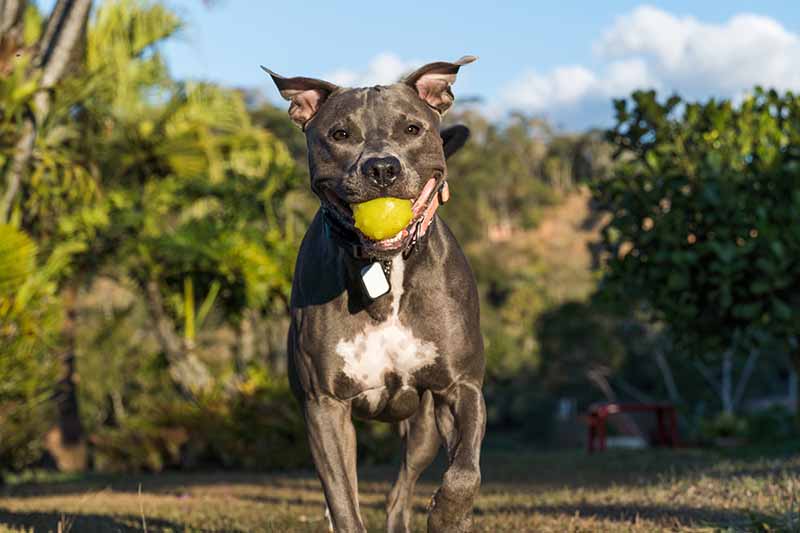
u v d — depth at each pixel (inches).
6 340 426.6
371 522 228.1
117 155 590.2
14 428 484.1
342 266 146.1
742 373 1705.2
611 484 312.3
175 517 252.1
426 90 148.6
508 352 1748.3
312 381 150.3
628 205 431.8
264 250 598.9
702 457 448.5
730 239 406.9
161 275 613.0
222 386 595.5
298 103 148.6
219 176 603.5
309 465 547.2
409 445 168.9
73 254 589.3
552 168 4702.3
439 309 147.6
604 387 1669.5
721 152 415.2
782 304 393.7
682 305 419.8
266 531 210.5
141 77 599.5
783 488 220.7
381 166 129.7
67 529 205.2
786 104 417.4
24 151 475.5
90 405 898.1
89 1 488.7
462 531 134.8
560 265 3139.8
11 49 465.1
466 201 2751.0
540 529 194.5
